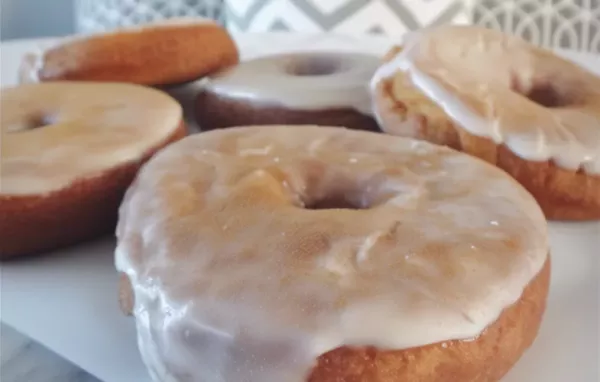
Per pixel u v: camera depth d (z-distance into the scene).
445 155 0.17
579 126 0.19
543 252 0.14
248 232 0.14
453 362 0.12
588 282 0.17
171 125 0.20
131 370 0.14
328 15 0.37
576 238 0.19
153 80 0.25
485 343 0.12
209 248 0.13
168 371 0.13
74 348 0.14
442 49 0.21
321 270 0.13
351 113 0.24
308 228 0.14
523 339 0.13
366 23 0.37
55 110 0.21
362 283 0.12
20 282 0.17
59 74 0.24
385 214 0.14
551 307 0.16
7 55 0.30
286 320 0.12
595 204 0.19
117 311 0.15
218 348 0.12
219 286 0.12
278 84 0.24
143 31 0.25
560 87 0.22
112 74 0.24
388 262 0.13
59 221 0.17
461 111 0.19
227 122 0.25
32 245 0.17
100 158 0.18
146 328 0.13
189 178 0.16
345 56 0.28
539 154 0.19
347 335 0.12
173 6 0.43
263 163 0.17
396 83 0.21
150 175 0.16
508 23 0.41
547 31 0.41
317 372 0.11
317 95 0.24
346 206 0.17
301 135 0.18
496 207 0.15
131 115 0.20
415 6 0.37
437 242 0.13
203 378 0.12
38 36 0.47
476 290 0.12
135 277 0.13
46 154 0.18
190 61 0.26
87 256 0.18
